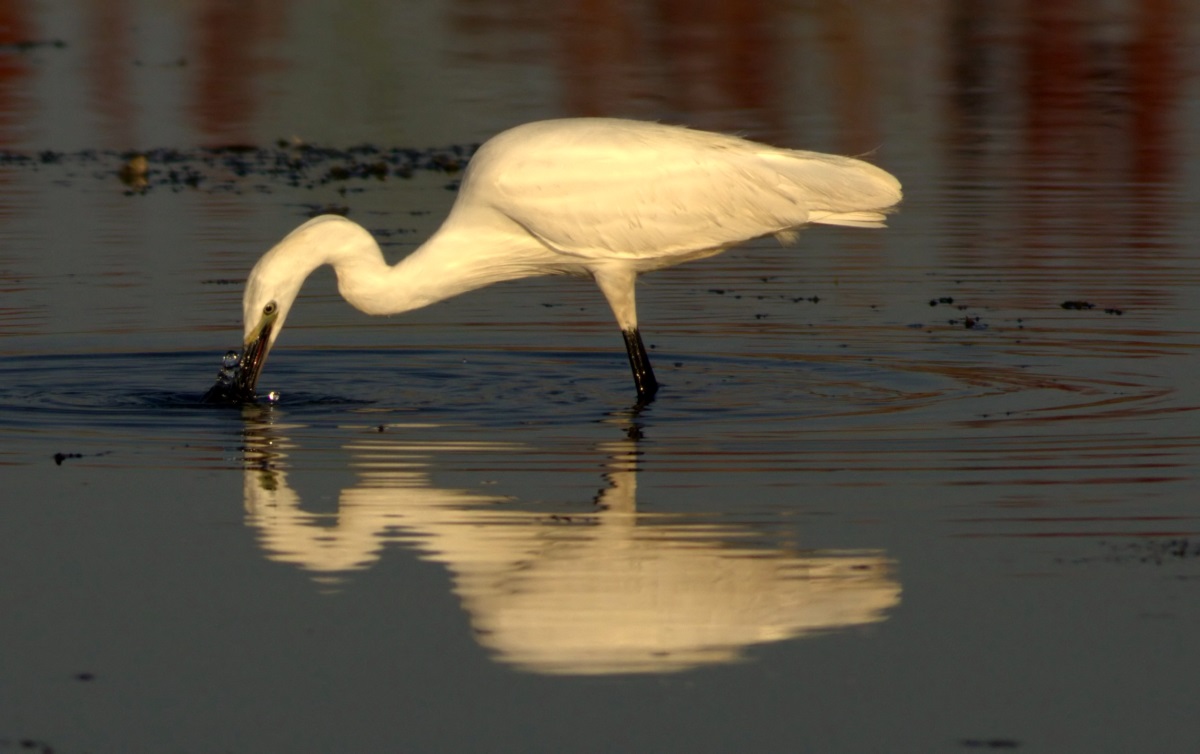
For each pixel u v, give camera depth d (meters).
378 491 11.32
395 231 20.72
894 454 12.10
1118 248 19.81
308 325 17.34
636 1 47.41
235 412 13.70
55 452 12.39
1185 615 8.96
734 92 31.97
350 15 44.72
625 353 16.00
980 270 19.05
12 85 33.22
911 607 9.16
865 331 16.53
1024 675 8.31
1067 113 29.50
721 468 11.80
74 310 17.17
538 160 13.88
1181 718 7.84
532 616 9.09
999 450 12.14
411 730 7.79
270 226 21.25
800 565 9.76
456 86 33.03
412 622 9.04
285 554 10.06
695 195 13.85
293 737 7.72
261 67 35.94
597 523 10.56
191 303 17.48
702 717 7.92
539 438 12.78
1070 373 14.67
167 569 9.84
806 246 21.00
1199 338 15.83
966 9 44.28
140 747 7.63
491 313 17.97
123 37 40.16
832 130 27.70
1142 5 44.50
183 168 25.44
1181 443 12.23
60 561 9.98
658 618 9.06
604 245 13.91
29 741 7.68
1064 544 10.06
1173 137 27.16
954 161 25.30
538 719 7.90
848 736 7.70
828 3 46.16
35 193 23.16
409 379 14.96
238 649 8.70
